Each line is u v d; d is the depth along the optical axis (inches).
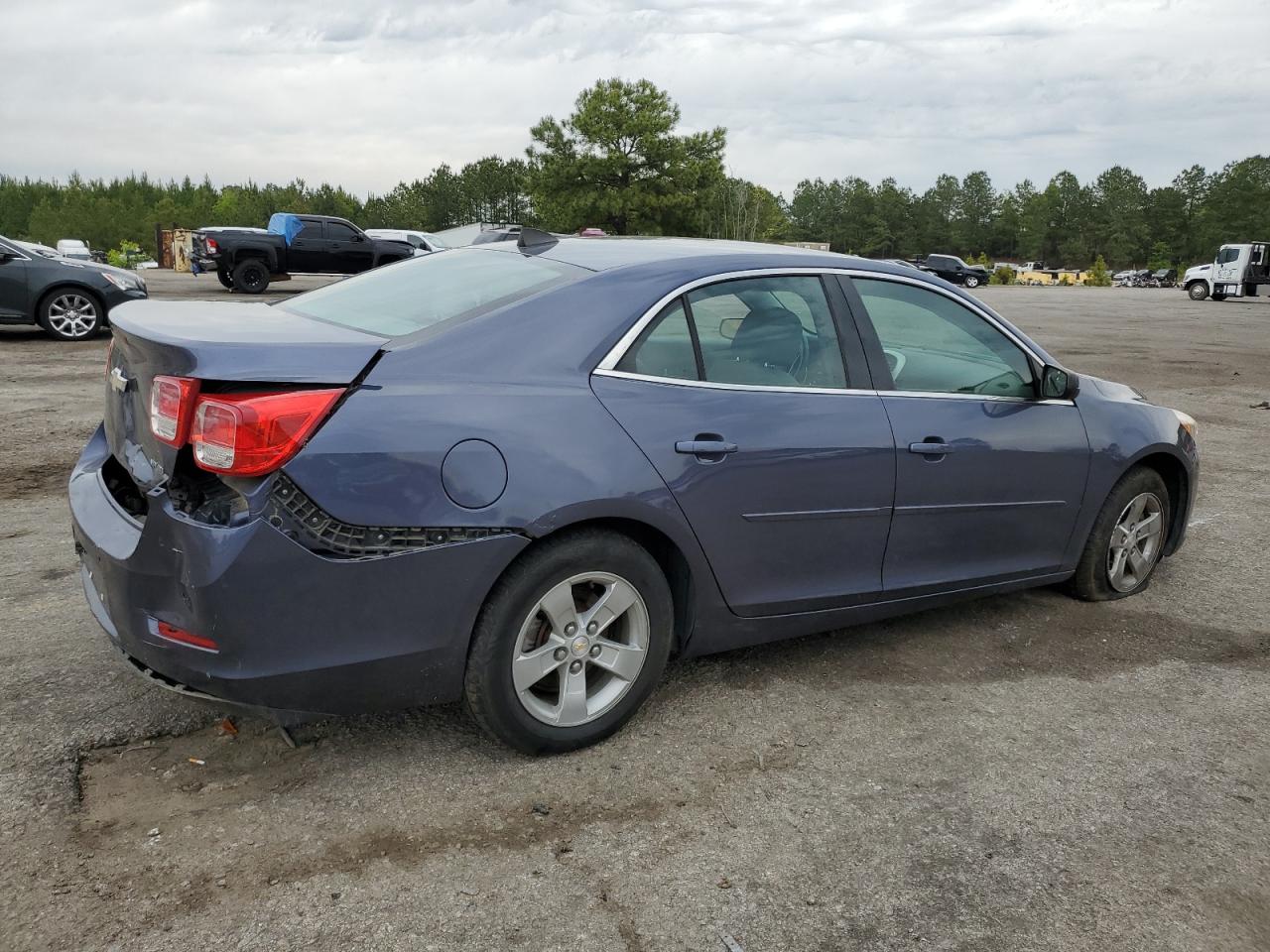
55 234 5078.7
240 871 99.6
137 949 88.4
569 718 122.0
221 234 919.7
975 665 157.6
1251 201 5374.0
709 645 136.1
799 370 139.4
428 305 127.9
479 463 109.8
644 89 2156.7
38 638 152.1
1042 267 5895.7
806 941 93.5
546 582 115.6
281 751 122.6
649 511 121.0
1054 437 166.2
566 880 100.8
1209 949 94.8
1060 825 114.0
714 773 122.4
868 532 145.2
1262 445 350.6
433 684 113.6
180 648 105.0
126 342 115.4
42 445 286.7
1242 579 204.2
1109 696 148.4
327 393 105.0
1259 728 139.9
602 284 126.6
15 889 95.1
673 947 92.0
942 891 101.7
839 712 139.7
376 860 102.4
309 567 103.3
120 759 118.9
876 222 6712.6
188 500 105.0
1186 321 1039.6
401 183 4008.4
